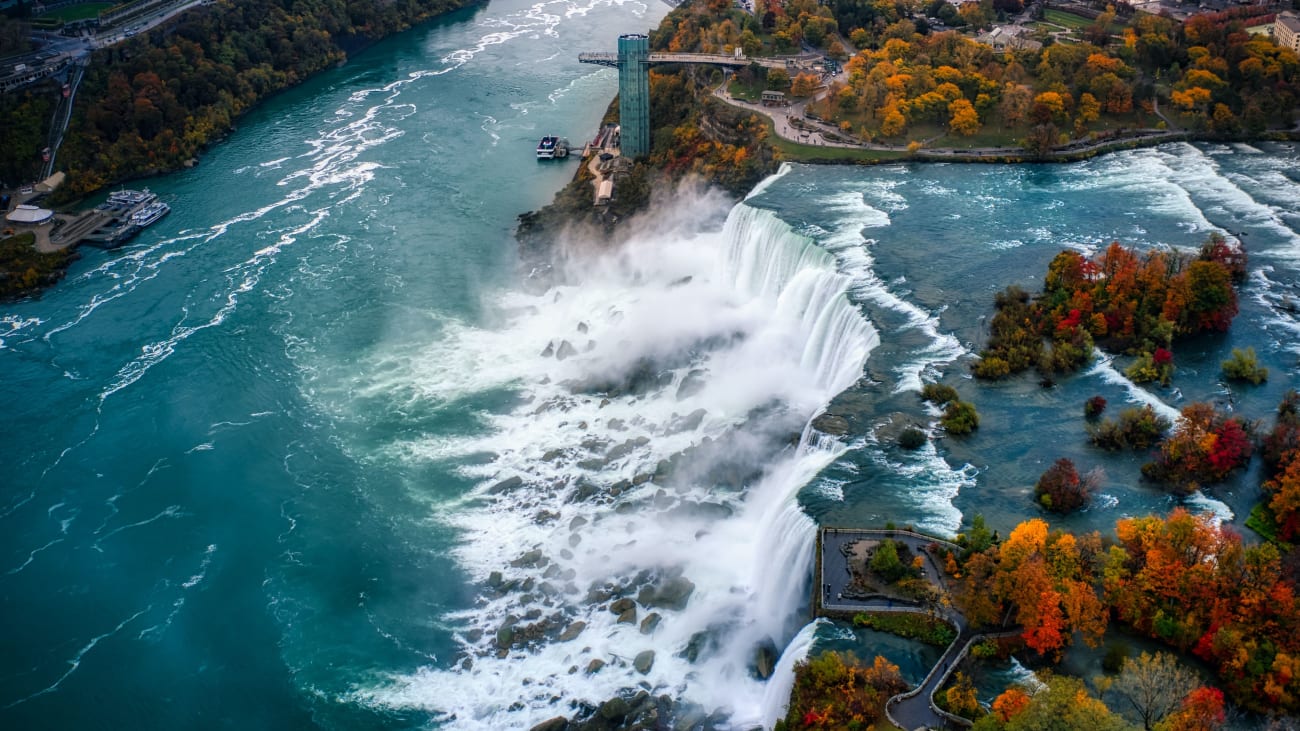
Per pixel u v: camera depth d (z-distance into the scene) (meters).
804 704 103.94
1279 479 124.69
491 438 169.75
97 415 177.88
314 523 154.00
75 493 161.38
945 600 112.62
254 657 134.12
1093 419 141.50
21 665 134.50
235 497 159.38
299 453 168.00
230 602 141.88
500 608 138.75
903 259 180.00
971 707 100.81
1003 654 107.31
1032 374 150.88
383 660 132.75
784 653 115.69
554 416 173.88
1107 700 100.50
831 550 120.06
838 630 111.88
